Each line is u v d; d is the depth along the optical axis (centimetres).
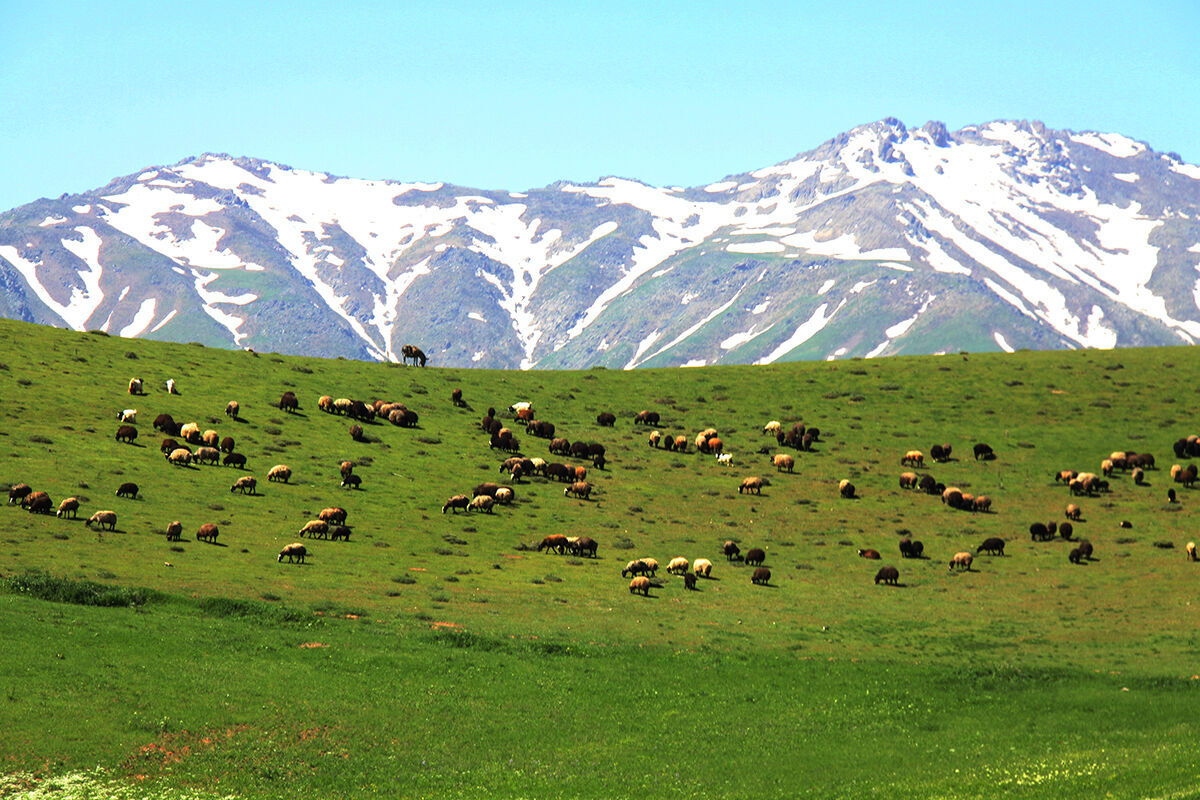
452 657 4703
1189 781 2983
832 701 4403
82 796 3041
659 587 6744
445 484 8850
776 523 8725
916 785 3319
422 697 4184
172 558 6012
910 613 6450
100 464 7838
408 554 6919
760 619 6081
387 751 3634
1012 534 8606
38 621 4447
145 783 3177
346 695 4112
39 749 3281
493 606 5841
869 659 5178
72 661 4031
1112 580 7312
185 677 4066
